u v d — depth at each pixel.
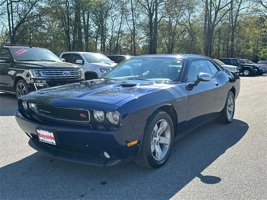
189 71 4.22
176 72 4.12
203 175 3.20
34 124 3.18
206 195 2.74
